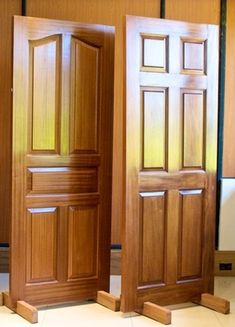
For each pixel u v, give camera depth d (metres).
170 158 3.66
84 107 3.75
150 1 4.54
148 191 3.59
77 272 3.79
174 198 3.69
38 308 3.70
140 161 3.56
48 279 3.70
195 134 3.75
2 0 4.47
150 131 3.58
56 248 3.71
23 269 3.61
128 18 3.48
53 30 3.61
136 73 3.51
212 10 4.57
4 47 4.49
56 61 3.64
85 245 3.81
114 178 4.59
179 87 3.67
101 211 3.85
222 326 3.39
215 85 3.80
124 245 3.53
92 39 3.74
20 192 3.57
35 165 3.61
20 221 3.58
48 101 3.63
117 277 4.54
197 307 3.77
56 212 3.70
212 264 3.87
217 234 4.63
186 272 3.77
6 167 4.55
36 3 4.48
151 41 3.56
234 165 4.61
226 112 4.61
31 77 3.57
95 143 3.81
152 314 3.51
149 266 3.62
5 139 4.54
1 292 3.92
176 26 3.64
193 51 3.71
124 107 3.50
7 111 4.53
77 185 3.76
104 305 3.77
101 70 3.79
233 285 4.38
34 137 3.60
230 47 4.59
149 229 3.61
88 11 4.52
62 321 3.46
